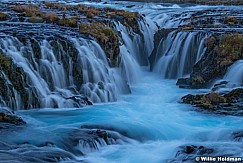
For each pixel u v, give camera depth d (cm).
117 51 2130
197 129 1412
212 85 1991
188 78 2100
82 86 1830
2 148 1159
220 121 1498
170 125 1447
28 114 1544
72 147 1212
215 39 2177
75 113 1575
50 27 2252
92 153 1213
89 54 1928
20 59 1730
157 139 1341
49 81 1761
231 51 2050
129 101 1828
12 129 1321
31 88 1656
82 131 1322
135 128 1395
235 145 1242
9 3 3434
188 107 1680
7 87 1587
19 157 1102
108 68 2012
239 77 1903
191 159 1144
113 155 1204
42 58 1794
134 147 1264
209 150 1194
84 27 2208
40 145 1198
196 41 2275
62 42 1870
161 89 2038
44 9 3077
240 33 2292
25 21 2486
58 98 1680
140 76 2311
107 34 2138
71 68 1842
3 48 1755
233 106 1650
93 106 1700
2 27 2145
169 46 2411
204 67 2102
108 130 1363
